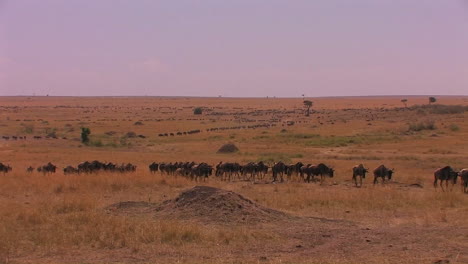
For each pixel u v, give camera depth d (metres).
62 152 73.12
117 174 39.47
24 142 88.38
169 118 165.62
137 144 90.75
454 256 16.52
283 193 32.81
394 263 15.60
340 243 18.39
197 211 22.69
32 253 17.00
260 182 40.38
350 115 153.75
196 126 129.62
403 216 24.62
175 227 19.33
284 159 60.00
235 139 95.38
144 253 16.94
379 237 19.38
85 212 23.16
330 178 43.06
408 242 18.55
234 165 43.09
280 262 15.66
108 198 30.38
